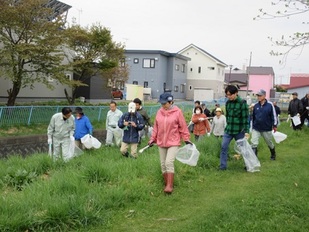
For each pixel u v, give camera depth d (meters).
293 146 10.87
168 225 4.39
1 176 6.37
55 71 16.39
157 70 43.03
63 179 5.42
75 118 9.38
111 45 22.52
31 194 4.77
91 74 23.31
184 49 50.81
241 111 7.20
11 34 15.93
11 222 3.91
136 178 5.98
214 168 7.46
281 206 4.77
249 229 4.11
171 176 5.71
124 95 34.81
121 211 4.81
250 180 6.53
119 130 10.06
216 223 4.29
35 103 20.25
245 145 7.24
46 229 4.07
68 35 16.95
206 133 10.88
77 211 4.36
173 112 5.89
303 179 6.28
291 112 14.84
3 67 15.59
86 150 9.31
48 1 17.20
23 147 11.78
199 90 48.78
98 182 5.81
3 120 13.63
